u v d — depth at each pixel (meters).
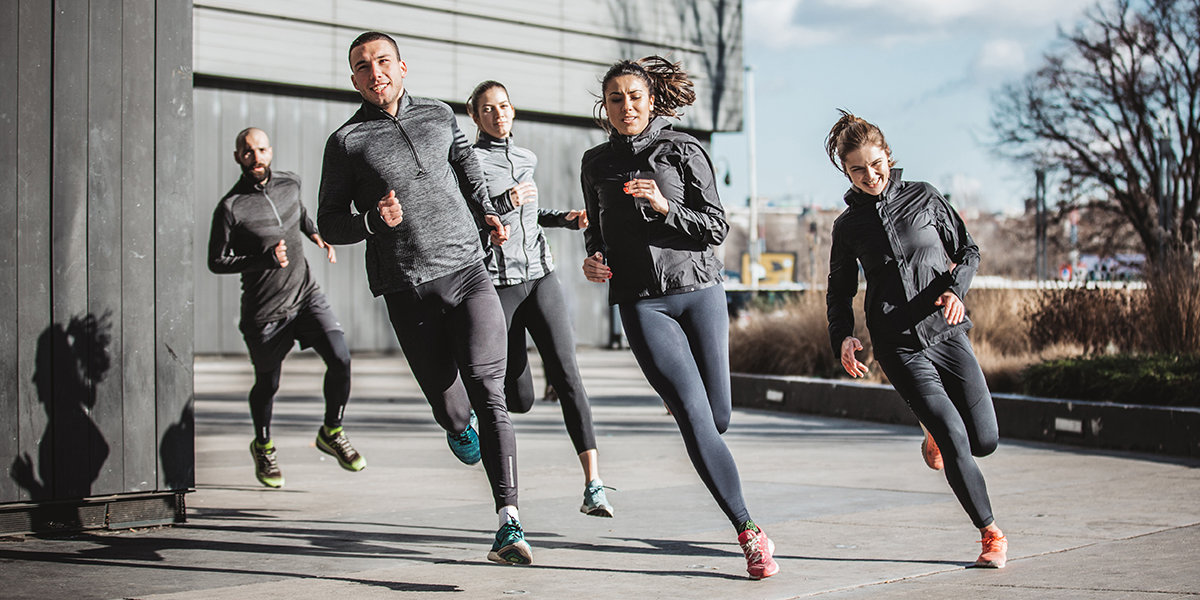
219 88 21.64
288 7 22.11
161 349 5.41
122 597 4.13
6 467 5.05
